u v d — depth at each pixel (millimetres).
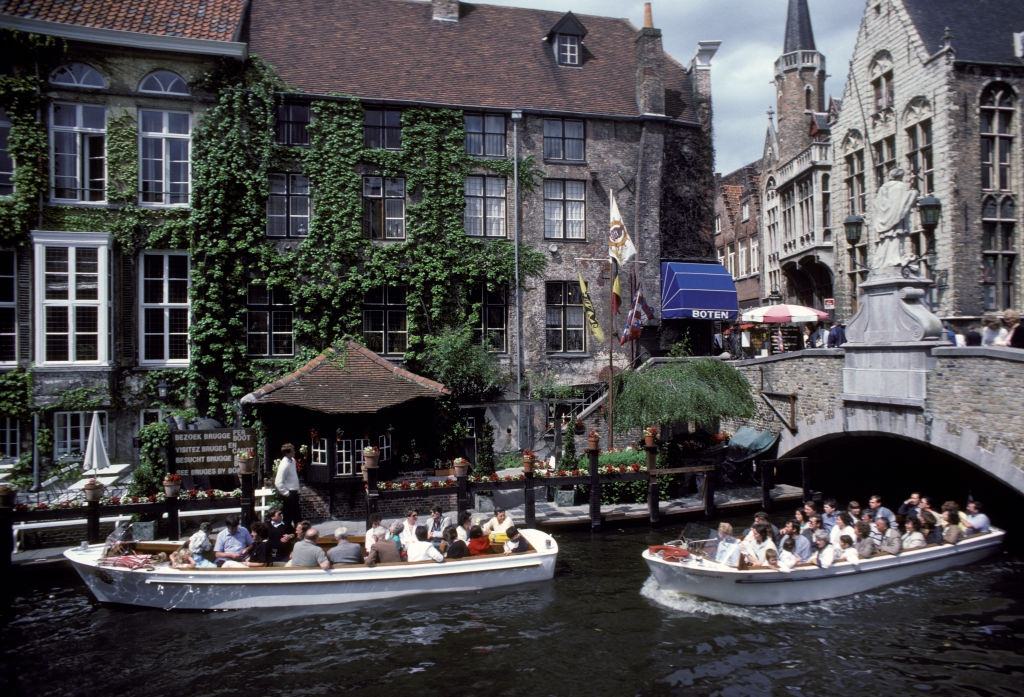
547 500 19078
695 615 12227
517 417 22812
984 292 23750
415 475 18078
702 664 10461
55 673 10297
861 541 13695
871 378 16562
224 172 20422
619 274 24516
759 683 9898
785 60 37844
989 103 23984
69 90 19453
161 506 14914
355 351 19359
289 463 16203
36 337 18750
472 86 24000
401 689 9789
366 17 25000
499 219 23609
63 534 15297
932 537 14586
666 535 16672
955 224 23484
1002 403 13336
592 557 15188
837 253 30031
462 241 22844
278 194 21578
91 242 19172
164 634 11594
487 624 11891
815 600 12883
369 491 16016
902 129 25812
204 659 10703
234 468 16891
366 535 13742
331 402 17422
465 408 22469
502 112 23594
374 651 10945
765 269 38500
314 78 22344
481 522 15938
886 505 20547
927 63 24359
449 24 25859
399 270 22281
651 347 24734
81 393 18875
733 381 19984
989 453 13625
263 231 20922
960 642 11141
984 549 14969
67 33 19172
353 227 21781
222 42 20297
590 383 23906
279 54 22672
